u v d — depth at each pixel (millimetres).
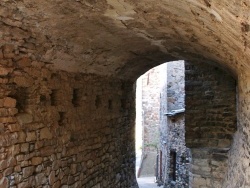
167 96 9555
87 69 3896
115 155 5020
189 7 1861
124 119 5477
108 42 3469
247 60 2064
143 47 3992
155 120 14883
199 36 2596
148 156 14828
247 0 1187
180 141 7969
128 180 5734
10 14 2256
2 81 2496
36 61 2895
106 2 2307
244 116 3070
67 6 2363
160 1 2070
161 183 11078
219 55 3105
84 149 3902
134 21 2756
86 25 2816
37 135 2916
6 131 2521
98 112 4320
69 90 3518
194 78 5008
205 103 4938
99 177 4367
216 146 4832
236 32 1643
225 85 4852
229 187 3707
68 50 3156
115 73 4789
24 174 2721
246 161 2748
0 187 2426
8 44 2504
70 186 3527
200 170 4879
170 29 2816
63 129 3393
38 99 2941
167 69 9594
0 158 2443
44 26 2582
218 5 1469
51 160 3148
